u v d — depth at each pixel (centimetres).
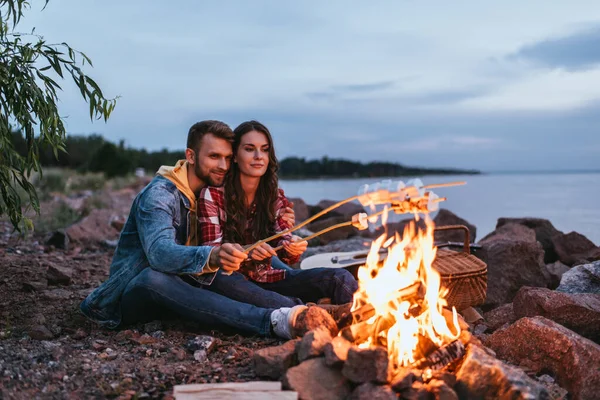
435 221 727
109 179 2089
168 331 329
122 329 343
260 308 321
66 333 338
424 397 230
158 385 258
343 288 349
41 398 245
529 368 282
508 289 469
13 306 387
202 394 238
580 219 968
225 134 338
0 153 369
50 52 352
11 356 284
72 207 1005
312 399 236
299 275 360
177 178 341
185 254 311
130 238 343
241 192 353
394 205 279
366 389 228
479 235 903
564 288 405
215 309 319
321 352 253
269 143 354
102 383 260
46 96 360
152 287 319
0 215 387
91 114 357
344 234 773
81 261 589
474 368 238
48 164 2411
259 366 261
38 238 695
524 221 658
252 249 331
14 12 348
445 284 328
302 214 963
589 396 262
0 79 342
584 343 273
